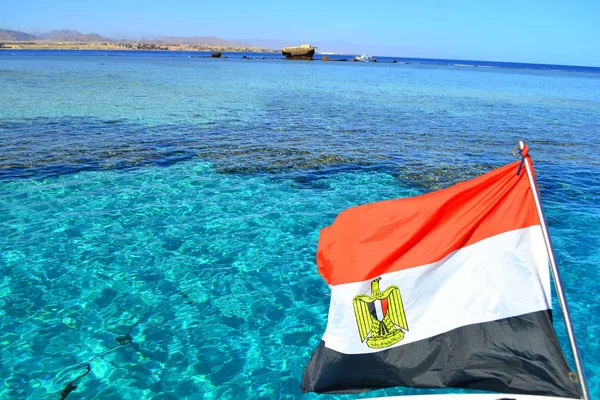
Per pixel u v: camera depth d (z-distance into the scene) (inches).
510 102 1571.1
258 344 274.8
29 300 307.0
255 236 418.6
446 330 165.2
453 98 1625.2
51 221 429.7
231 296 324.5
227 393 234.2
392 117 1102.4
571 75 4840.1
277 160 656.4
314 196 521.3
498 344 160.2
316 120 1016.2
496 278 164.1
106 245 388.8
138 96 1311.5
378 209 177.9
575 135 933.8
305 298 326.3
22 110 991.0
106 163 613.6
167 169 600.1
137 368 248.7
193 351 265.4
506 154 728.3
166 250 385.4
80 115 961.5
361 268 172.1
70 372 241.9
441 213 168.7
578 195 541.6
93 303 307.3
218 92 1515.7
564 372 153.1
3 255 363.9
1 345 261.0
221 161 642.2
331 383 167.6
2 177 541.3
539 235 162.2
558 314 310.3
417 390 238.7
